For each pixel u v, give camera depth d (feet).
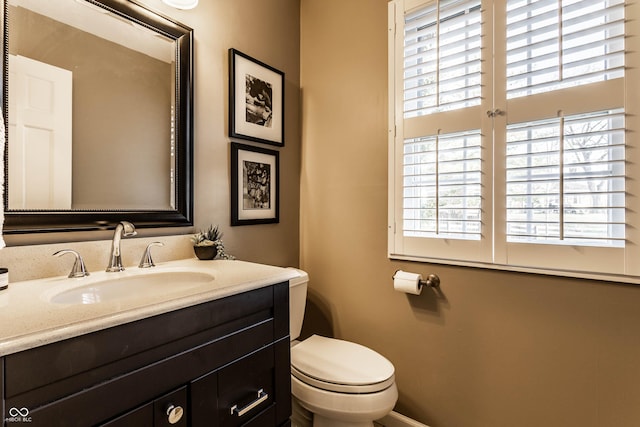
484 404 4.81
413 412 5.49
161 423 2.50
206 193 5.08
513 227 4.48
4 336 1.87
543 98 4.22
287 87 6.59
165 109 4.58
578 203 4.00
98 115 3.94
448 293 5.10
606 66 3.89
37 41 3.49
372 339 5.94
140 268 3.94
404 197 5.43
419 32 5.24
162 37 4.54
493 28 4.57
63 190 3.66
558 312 4.22
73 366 2.08
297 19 6.82
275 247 6.33
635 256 3.70
